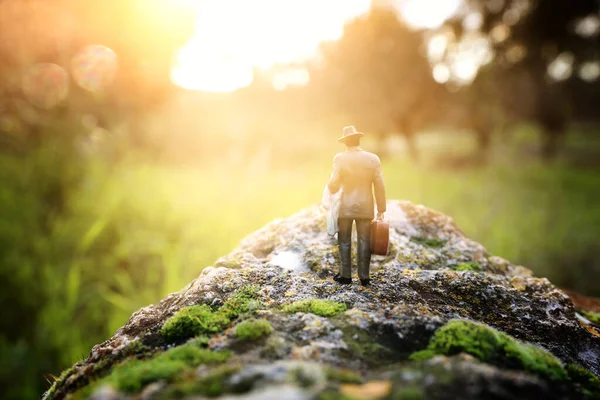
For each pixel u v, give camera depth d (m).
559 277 9.79
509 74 33.31
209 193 13.32
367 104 30.70
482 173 24.52
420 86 30.98
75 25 18.62
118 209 10.94
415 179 17.78
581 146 37.84
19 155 13.92
